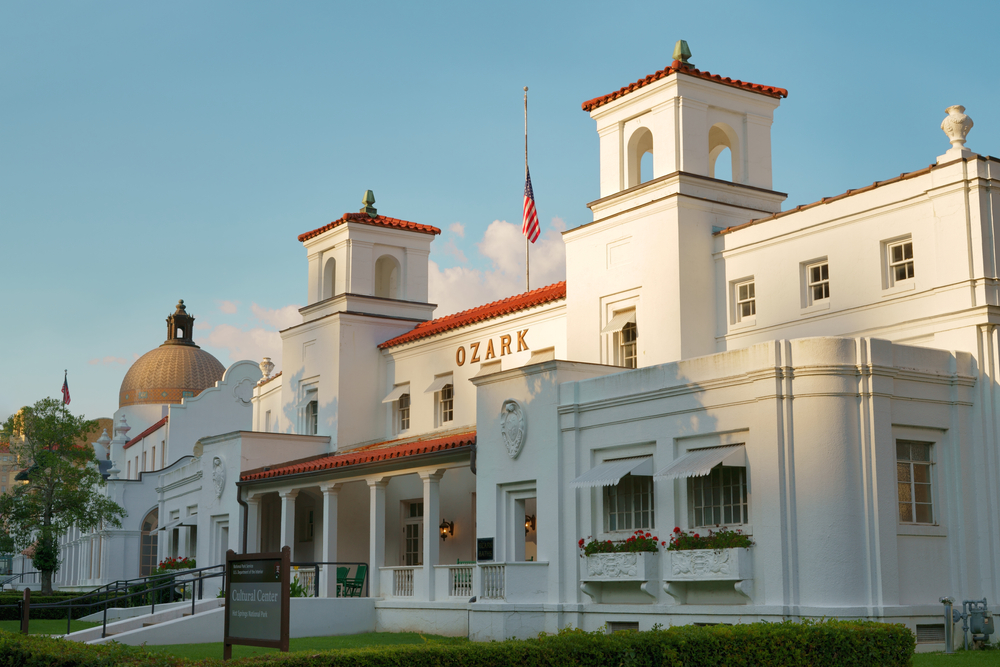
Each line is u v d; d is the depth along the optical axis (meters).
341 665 12.99
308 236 41.03
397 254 40.00
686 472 19.80
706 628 15.00
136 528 53.75
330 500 31.47
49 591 48.75
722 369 20.33
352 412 37.59
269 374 46.19
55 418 50.06
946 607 18.92
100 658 13.41
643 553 21.14
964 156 21.19
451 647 13.67
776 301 24.83
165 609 30.48
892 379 19.31
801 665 14.73
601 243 28.42
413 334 36.59
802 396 19.14
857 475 18.80
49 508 49.19
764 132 28.86
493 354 33.44
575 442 23.34
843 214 23.39
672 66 27.19
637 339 26.94
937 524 19.67
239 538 35.38
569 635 14.89
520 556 24.95
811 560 18.66
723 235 26.47
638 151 30.19
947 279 21.02
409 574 28.12
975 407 20.23
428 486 27.84
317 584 29.52
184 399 57.16
